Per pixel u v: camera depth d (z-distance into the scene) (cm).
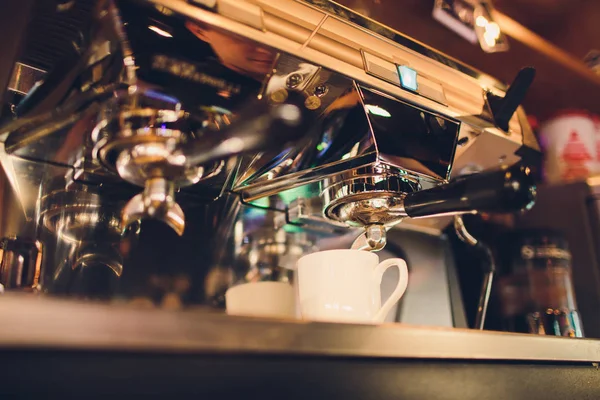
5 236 72
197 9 60
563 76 139
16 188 74
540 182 125
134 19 57
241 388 46
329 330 50
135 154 63
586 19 139
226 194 87
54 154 71
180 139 65
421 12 115
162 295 81
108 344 39
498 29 121
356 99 72
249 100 67
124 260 79
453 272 117
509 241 111
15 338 36
